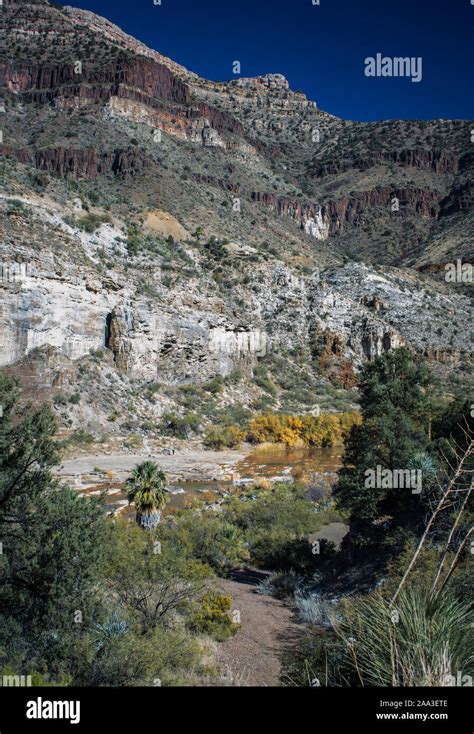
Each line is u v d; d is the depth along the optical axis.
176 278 85.25
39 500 10.59
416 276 126.56
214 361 81.44
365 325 103.44
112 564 13.00
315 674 7.08
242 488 41.31
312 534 27.06
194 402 70.81
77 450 51.00
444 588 5.98
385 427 18.77
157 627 11.88
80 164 126.12
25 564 10.01
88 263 69.50
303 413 78.38
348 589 15.94
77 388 59.62
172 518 27.30
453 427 18.89
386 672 5.46
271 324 102.06
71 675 8.78
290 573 20.12
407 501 17.62
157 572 13.56
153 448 56.12
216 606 14.22
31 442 10.68
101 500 12.07
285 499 33.00
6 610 9.77
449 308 114.88
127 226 94.25
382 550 16.92
